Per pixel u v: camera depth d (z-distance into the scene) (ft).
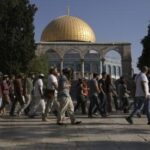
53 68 66.85
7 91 82.43
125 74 324.39
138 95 61.26
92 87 75.97
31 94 83.46
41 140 44.52
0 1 185.06
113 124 61.52
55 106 64.85
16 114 84.02
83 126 58.65
